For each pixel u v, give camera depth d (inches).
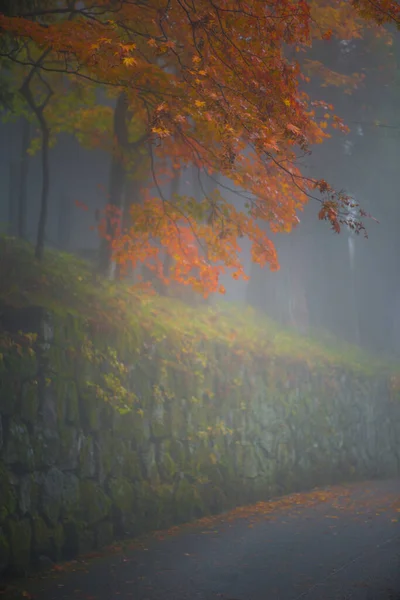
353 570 444.5
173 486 596.1
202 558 480.1
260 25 466.9
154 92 508.4
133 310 673.0
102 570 450.0
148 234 673.6
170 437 609.3
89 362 530.3
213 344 709.3
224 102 486.3
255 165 563.8
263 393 754.2
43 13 548.1
